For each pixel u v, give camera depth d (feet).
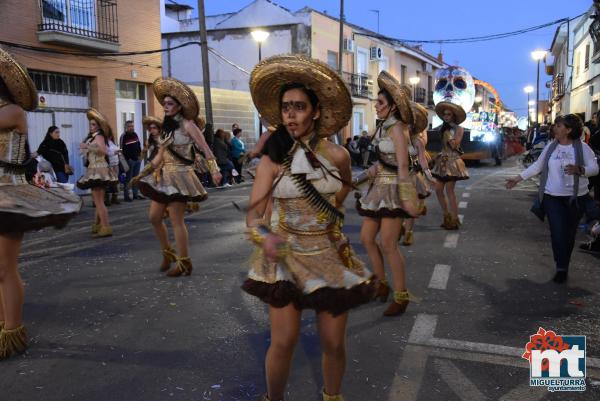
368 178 16.21
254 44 85.87
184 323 14.87
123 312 15.74
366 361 12.50
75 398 10.85
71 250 23.84
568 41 96.43
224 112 70.44
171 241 25.81
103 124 27.04
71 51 46.09
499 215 33.40
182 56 88.07
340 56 77.56
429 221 31.12
